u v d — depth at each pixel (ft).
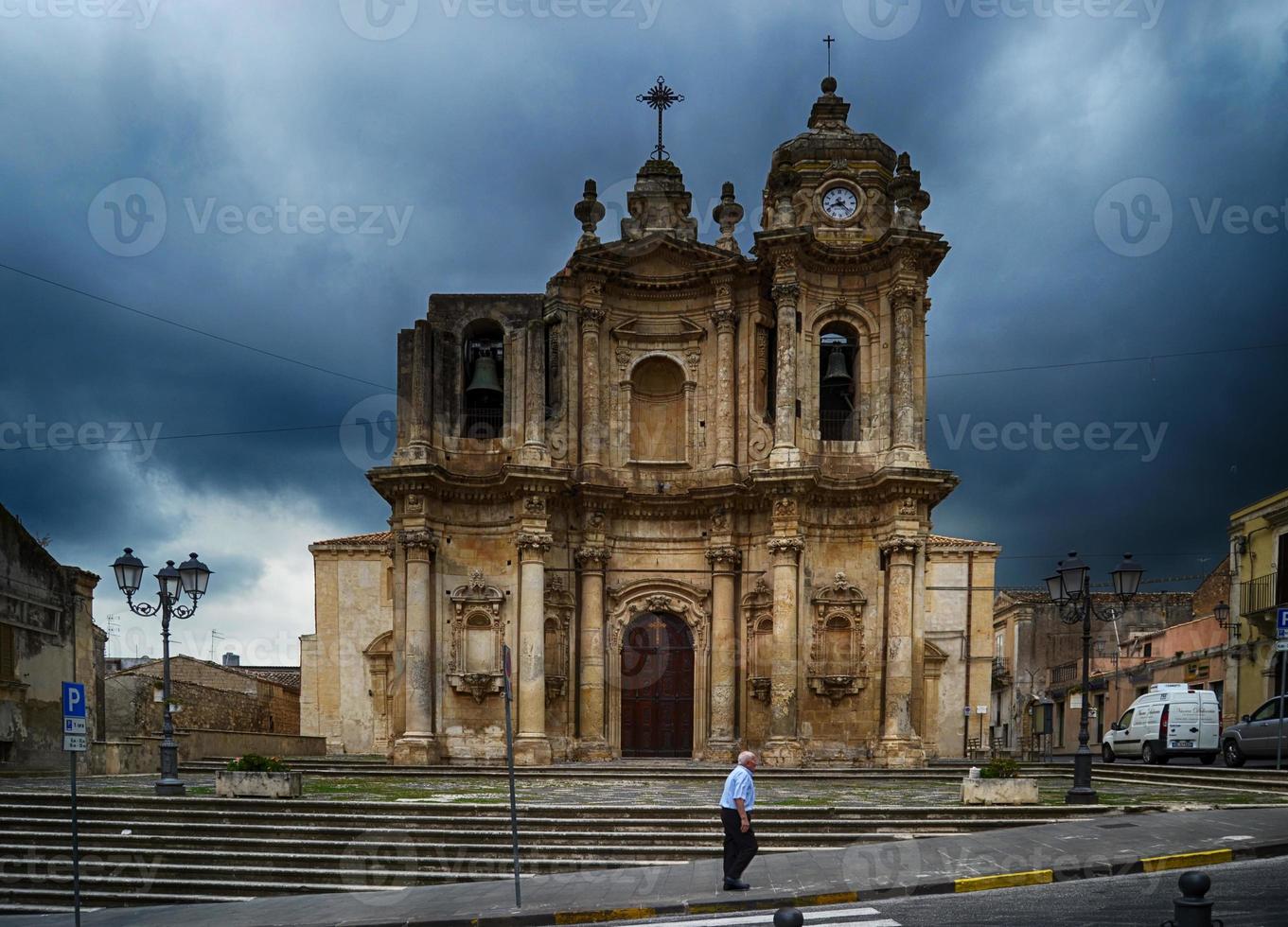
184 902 69.21
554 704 130.41
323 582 188.96
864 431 133.39
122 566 98.27
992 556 187.21
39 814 83.71
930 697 183.62
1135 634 199.93
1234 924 48.42
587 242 138.51
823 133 143.13
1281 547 151.33
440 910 59.52
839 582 129.49
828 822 78.18
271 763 89.61
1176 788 98.07
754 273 136.05
